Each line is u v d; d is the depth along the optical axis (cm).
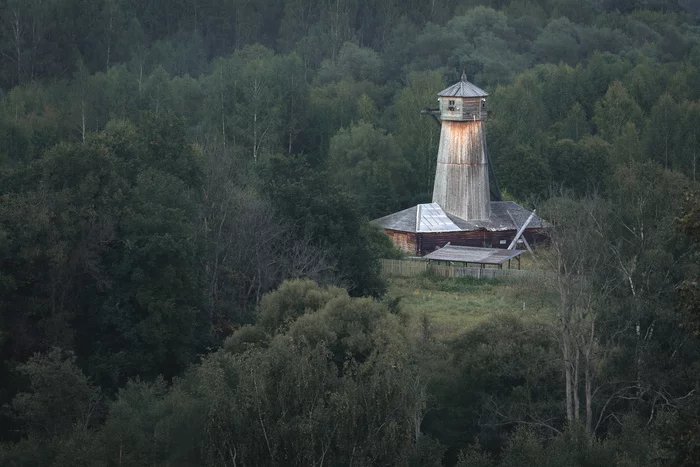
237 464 12912
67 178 19025
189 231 18625
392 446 12975
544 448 15325
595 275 16862
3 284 16388
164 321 17850
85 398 15312
